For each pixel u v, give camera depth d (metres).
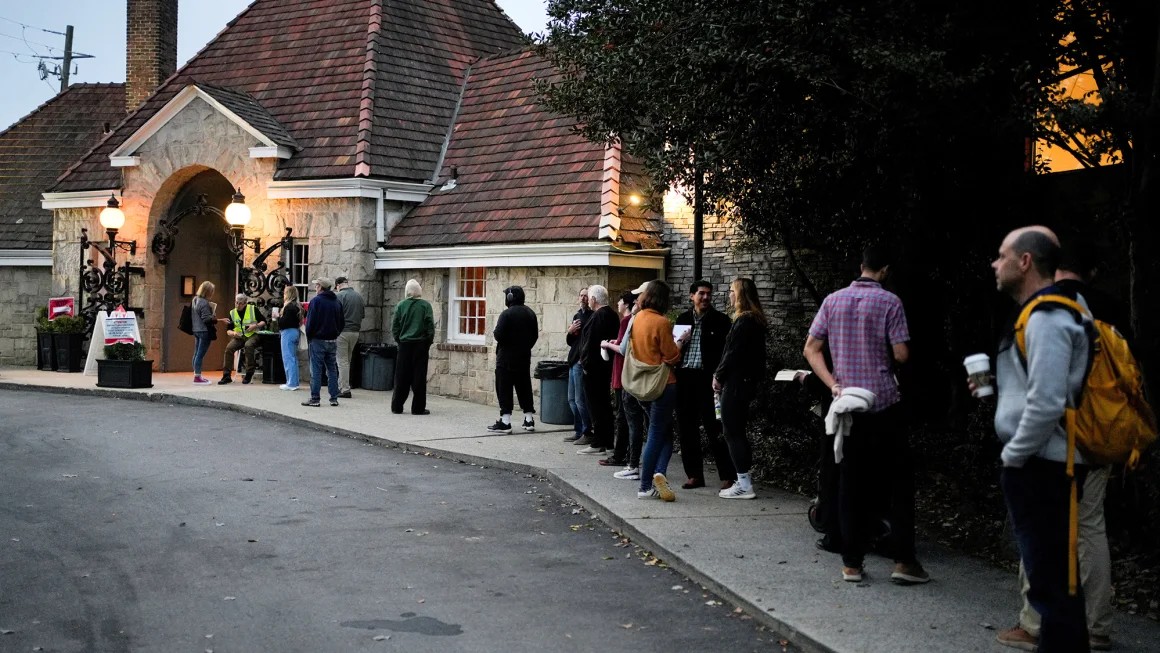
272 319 18.67
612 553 7.55
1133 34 7.59
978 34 7.48
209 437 12.73
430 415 14.68
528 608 6.19
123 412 15.02
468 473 10.73
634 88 9.02
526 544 7.80
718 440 9.43
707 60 7.70
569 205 16.11
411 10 21.19
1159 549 6.66
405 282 18.09
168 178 20.06
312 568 7.02
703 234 14.96
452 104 20.28
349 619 5.93
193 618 5.91
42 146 25.42
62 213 21.52
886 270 6.51
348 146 18.44
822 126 8.45
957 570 6.77
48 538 7.77
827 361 6.97
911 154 8.15
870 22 7.43
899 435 6.34
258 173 18.91
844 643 5.33
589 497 8.98
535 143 17.97
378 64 19.70
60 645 5.44
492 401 16.64
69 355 20.50
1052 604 4.58
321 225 18.36
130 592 6.41
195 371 18.27
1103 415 4.62
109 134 21.72
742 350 8.76
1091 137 8.12
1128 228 7.34
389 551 7.50
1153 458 6.68
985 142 8.30
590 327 11.31
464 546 7.70
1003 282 4.80
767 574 6.63
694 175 9.28
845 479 6.41
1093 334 4.62
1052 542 4.59
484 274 17.20
